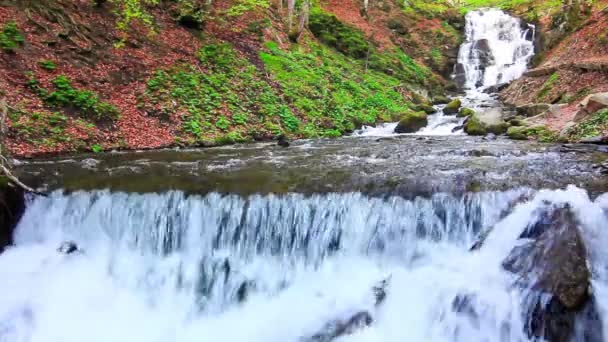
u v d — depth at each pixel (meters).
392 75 26.98
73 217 8.92
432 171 9.80
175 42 18.95
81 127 13.20
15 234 8.65
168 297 8.23
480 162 10.63
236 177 9.97
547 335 6.09
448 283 7.14
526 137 14.80
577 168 9.60
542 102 20.03
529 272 6.57
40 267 8.31
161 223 8.76
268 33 23.52
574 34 26.28
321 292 7.77
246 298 8.01
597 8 27.30
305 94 19.55
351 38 27.86
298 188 9.02
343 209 8.36
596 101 13.91
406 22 34.34
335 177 9.73
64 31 15.62
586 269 6.29
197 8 20.78
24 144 11.71
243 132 15.95
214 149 13.96
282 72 20.41
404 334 6.93
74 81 14.36
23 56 13.91
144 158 12.18
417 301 7.17
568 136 13.57
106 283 8.32
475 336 6.64
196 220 8.66
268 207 8.52
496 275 6.93
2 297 7.82
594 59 20.30
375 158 11.89
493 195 8.02
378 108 21.12
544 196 7.75
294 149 13.92
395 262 7.95
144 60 16.91
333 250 8.30
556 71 21.78
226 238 8.59
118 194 8.90
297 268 8.27
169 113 15.27
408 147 13.67
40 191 9.05
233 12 22.66
